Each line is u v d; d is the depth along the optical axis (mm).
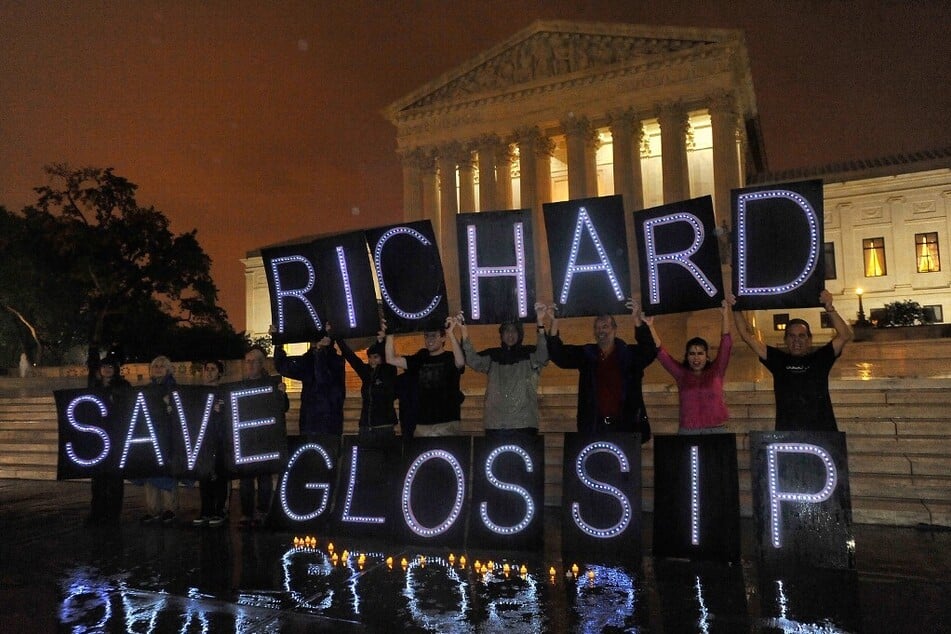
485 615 5375
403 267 8062
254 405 8523
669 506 6719
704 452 6691
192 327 47312
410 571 6527
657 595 5672
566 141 36625
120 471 8984
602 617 5258
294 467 8336
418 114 40344
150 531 8633
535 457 7129
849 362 20016
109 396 9266
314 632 5199
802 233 6844
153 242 44188
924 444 8906
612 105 35875
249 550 7488
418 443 7551
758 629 4969
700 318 28422
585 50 37156
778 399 6902
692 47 34812
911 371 15609
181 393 8844
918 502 7969
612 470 6801
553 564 6570
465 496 7285
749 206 7008
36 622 5566
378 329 8234
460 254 7828
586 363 7445
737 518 6484
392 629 5180
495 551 7035
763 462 6410
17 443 15508
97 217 43031
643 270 7406
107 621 5559
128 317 44312
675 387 12164
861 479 8383
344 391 8891
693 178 39500
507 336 7570
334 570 6645
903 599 5453
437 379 7973
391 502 7594
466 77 39750
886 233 44656
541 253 36844
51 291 42844
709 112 34406
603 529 6727
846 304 45000
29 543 8125
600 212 7453
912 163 44719
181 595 6105
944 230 43250
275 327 8766
